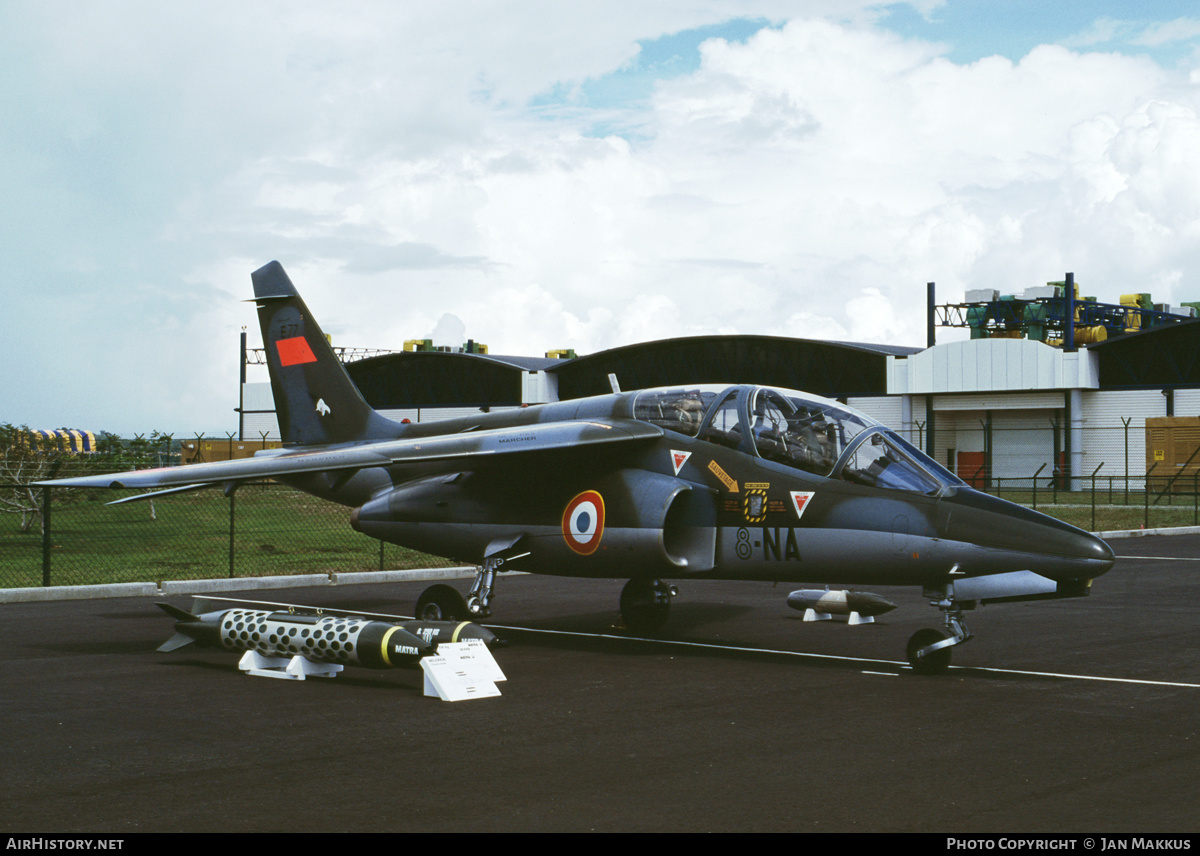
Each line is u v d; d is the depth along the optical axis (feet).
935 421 191.62
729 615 49.70
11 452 117.50
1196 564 74.90
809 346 194.29
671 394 41.34
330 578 63.05
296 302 55.47
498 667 33.22
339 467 40.32
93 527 100.78
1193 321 165.48
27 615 48.96
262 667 35.47
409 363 233.96
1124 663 36.47
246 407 260.21
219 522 106.73
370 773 22.50
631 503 39.01
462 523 43.88
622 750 24.45
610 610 51.75
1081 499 152.56
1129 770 22.56
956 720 27.55
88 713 28.76
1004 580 33.22
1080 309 204.74
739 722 27.40
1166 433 162.40
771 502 37.09
